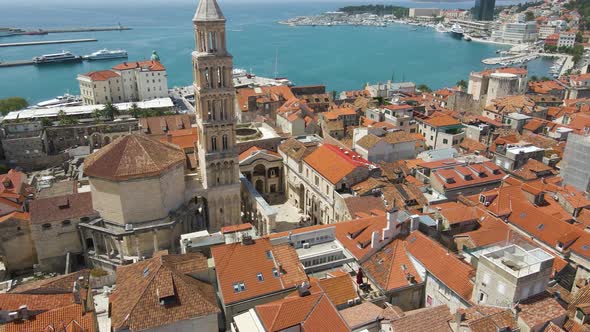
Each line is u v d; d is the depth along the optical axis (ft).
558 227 291.99
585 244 274.57
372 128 453.17
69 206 305.53
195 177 369.91
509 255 204.03
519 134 508.94
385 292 225.56
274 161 435.12
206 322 193.26
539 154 403.54
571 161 379.55
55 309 183.73
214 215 354.13
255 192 372.58
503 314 183.62
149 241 311.47
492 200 329.52
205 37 309.01
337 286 217.56
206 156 333.21
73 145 551.18
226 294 210.79
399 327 182.19
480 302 206.39
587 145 362.94
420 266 235.20
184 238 261.03
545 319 184.44
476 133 511.81
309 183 391.24
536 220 304.09
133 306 185.88
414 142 433.89
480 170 375.25
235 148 343.05
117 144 300.61
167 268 201.36
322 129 557.33
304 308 189.26
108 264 303.07
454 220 289.53
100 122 569.23
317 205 383.24
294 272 225.76
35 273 306.35
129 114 647.56
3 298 186.39
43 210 299.79
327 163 374.84
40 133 526.16
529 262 198.08
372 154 416.26
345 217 329.52
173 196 320.09
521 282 188.55
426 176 382.01
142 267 212.23
